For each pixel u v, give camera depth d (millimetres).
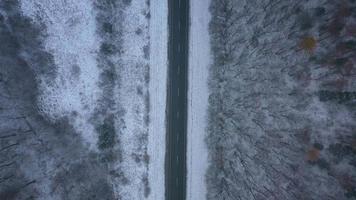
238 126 28734
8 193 23641
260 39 26688
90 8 27750
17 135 24609
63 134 26625
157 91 29422
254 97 27281
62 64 26812
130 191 28922
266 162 26062
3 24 24547
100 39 28141
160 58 29391
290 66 24234
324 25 21938
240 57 28688
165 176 29359
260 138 26625
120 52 28812
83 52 27594
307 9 23000
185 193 29391
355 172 20500
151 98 29375
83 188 27266
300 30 23484
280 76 25031
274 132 25406
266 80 26219
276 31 25328
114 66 28672
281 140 24859
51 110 26266
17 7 25156
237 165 28750
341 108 21266
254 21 27359
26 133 25062
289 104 24297
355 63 20484
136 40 29109
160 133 29422
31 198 24891
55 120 26375
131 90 29094
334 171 21500
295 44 23828
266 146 26109
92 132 27875
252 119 27406
